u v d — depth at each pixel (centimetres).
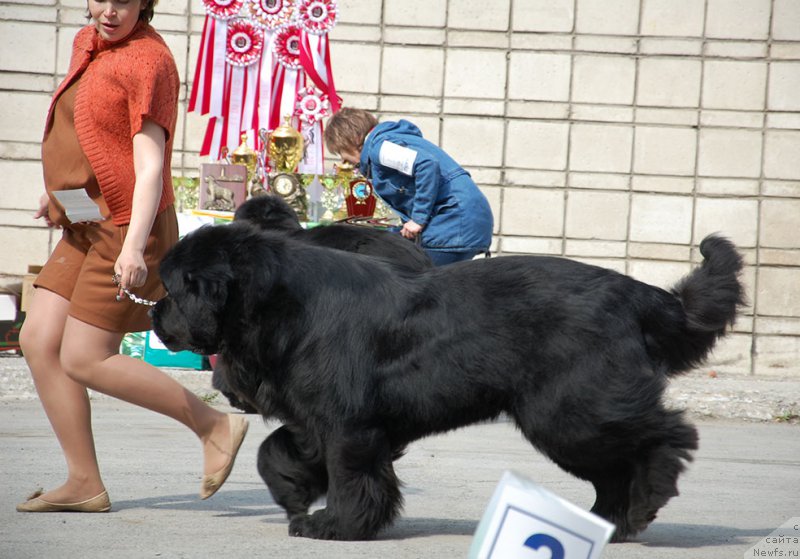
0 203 1961
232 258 691
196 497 873
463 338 680
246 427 783
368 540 702
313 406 686
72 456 788
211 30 1736
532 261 703
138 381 762
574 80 1962
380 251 928
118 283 745
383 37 1962
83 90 755
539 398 673
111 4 745
